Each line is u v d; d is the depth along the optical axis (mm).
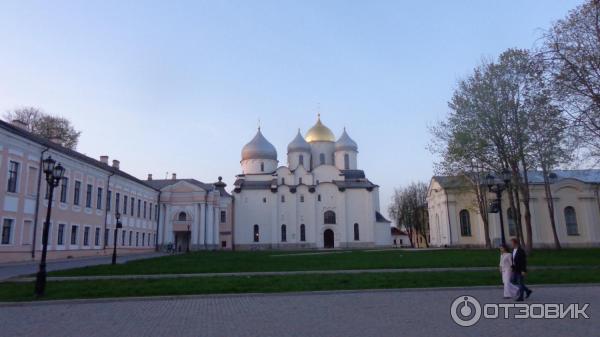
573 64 27125
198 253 57219
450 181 54562
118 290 16922
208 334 9844
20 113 60875
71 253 43844
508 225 65500
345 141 92875
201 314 12406
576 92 27438
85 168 47188
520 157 39156
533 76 28766
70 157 43406
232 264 31438
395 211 112125
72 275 23375
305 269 26047
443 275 21031
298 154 91000
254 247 81812
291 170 86875
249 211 83375
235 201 83750
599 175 70562
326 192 84250
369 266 27344
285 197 83625
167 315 12320
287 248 81125
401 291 16547
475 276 20359
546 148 37312
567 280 18594
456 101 43781
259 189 84000
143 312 12859
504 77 40250
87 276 22875
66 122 64375
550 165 38531
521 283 14117
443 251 49906
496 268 24688
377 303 13867
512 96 39969
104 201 51562
